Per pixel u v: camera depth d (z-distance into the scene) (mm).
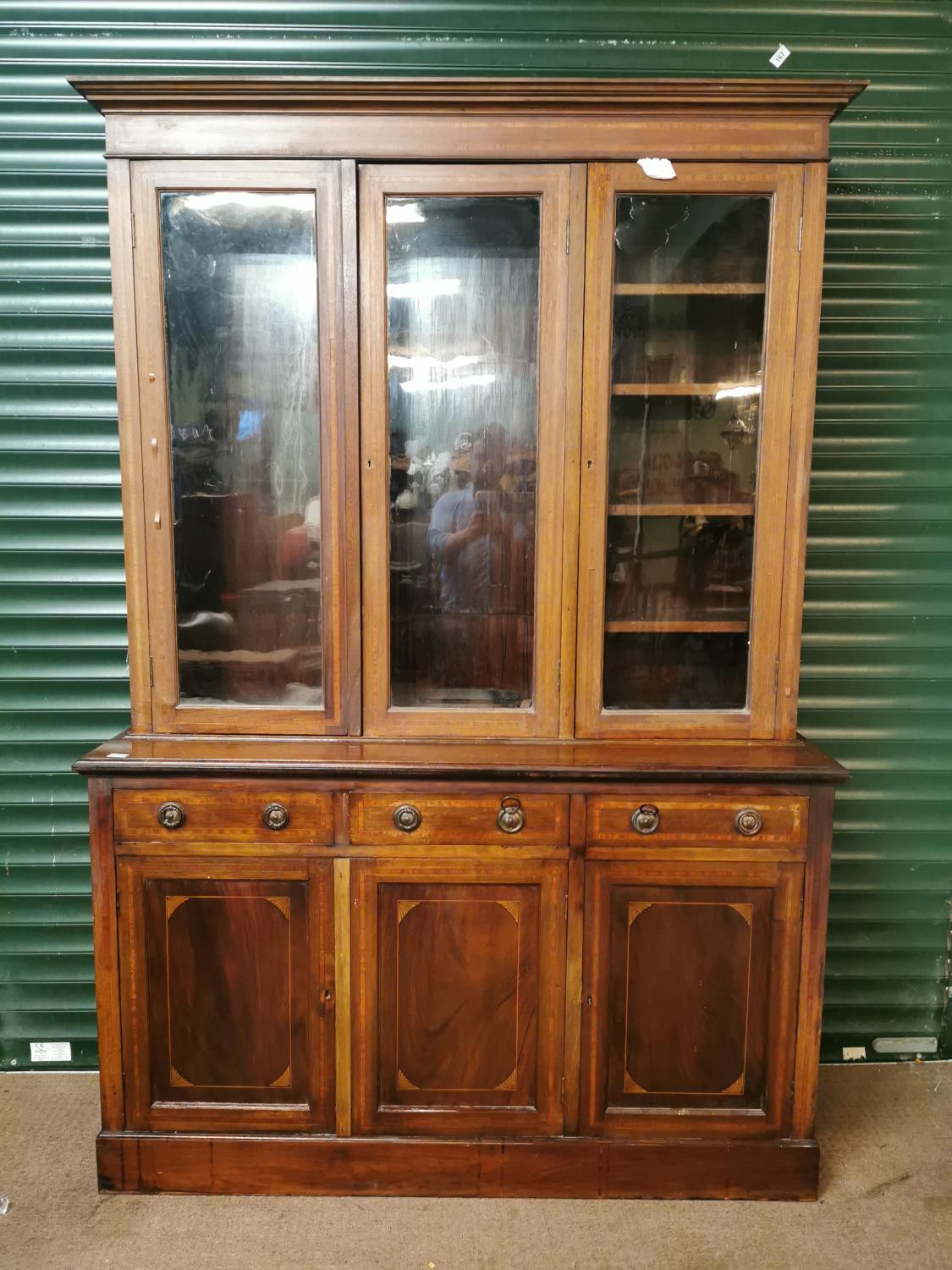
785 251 1684
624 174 1665
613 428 1741
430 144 1656
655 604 1785
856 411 2182
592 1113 1753
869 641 2236
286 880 1713
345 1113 1751
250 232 1693
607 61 2109
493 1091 1755
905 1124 2031
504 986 1731
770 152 1657
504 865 1703
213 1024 1744
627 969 1729
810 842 1696
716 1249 1652
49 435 2164
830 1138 1975
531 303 1723
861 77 2119
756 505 1753
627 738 1794
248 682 1805
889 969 2287
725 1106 1762
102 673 2215
